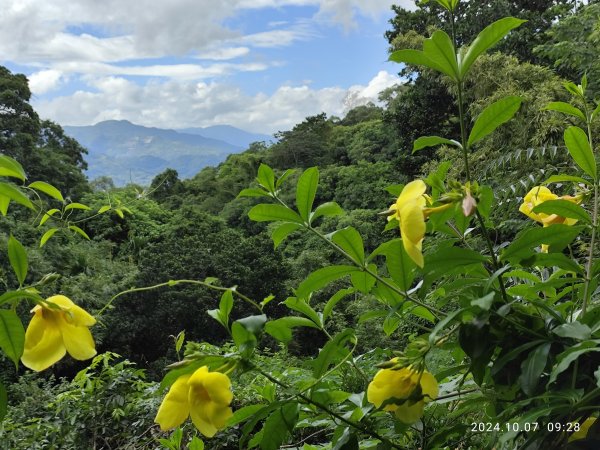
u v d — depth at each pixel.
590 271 0.81
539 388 0.74
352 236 0.87
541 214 0.91
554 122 6.19
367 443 0.95
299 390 0.83
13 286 6.44
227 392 0.65
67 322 0.67
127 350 13.48
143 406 3.92
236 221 26.59
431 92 14.18
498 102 0.75
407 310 0.94
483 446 0.95
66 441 3.74
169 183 33.75
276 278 15.36
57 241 12.52
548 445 0.72
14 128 23.66
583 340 0.66
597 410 0.73
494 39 0.77
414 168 15.52
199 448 1.15
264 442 0.80
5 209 0.73
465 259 0.77
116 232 21.78
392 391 0.72
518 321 0.75
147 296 13.66
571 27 8.63
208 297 13.57
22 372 5.51
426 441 0.91
